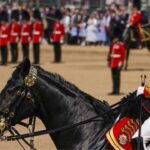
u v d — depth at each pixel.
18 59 109.81
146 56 113.38
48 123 28.95
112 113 28.67
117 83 69.81
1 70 90.81
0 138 28.12
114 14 112.50
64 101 28.86
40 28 100.31
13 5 135.38
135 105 28.22
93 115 28.80
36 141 46.41
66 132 28.56
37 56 100.06
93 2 143.25
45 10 134.12
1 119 28.09
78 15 130.00
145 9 138.88
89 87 74.75
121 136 27.66
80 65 98.81
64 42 129.25
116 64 69.81
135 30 92.69
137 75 86.69
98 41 128.25
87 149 28.12
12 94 28.14
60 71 90.12
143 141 27.53
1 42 100.56
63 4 145.62
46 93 28.64
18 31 103.50
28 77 28.14
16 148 44.28
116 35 71.19
